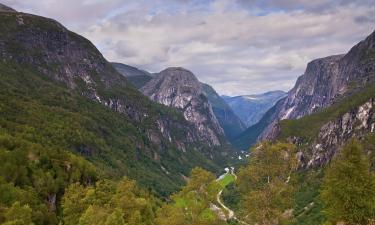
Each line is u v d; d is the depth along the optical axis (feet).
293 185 244.22
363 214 217.56
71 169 612.70
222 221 274.36
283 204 240.12
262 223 234.17
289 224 239.30
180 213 284.61
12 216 384.06
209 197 279.08
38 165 580.30
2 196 456.04
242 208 254.68
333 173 229.86
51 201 514.27
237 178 260.21
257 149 246.88
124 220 379.76
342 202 223.71
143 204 433.48
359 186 219.61
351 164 222.69
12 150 603.26
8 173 519.19
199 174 281.74
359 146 230.07
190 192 281.95
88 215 370.32
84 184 598.75
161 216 407.23
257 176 243.81
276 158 243.40
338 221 226.58
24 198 463.83
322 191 240.94
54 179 559.38
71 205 429.38
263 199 233.14
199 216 275.18
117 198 435.53
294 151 247.29
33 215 434.71
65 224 420.36
